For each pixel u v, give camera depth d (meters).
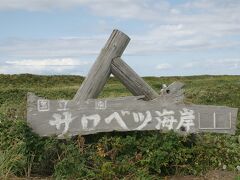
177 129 6.26
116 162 5.67
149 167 5.72
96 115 6.02
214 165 6.15
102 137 5.96
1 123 6.82
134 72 6.40
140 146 5.93
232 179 5.76
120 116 6.08
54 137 5.80
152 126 6.18
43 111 5.86
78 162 5.51
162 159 5.73
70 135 5.90
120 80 6.43
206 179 5.79
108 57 6.32
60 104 5.93
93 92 6.25
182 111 6.30
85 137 6.08
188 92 15.91
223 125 6.45
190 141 6.34
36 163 5.80
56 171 5.48
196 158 6.04
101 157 5.70
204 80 27.41
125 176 5.54
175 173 5.90
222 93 15.39
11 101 14.54
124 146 5.86
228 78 30.06
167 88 6.34
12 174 5.60
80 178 5.40
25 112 7.50
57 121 5.89
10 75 24.53
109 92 18.81
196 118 6.35
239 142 7.31
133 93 6.47
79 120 5.96
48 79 25.42
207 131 6.39
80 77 27.70
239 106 13.03
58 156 5.68
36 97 5.88
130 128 6.10
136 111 6.14
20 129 5.77
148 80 29.41
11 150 5.82
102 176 5.44
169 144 5.88
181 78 30.67
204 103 13.63
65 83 25.42
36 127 5.83
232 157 6.36
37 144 5.71
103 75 6.30
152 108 6.20
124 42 6.39
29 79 24.42
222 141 6.67
